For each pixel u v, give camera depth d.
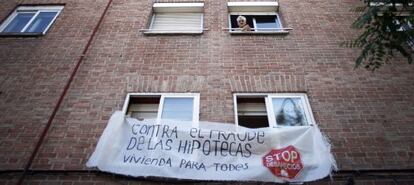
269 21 7.70
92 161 4.57
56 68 6.04
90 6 7.64
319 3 7.68
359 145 4.79
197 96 5.57
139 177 4.41
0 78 5.84
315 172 4.43
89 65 6.12
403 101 5.43
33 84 5.74
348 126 5.05
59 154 4.68
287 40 6.68
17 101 5.43
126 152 4.69
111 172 4.45
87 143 4.82
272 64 6.12
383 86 5.69
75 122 5.12
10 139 4.87
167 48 6.51
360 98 5.48
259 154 4.63
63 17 7.30
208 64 6.12
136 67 6.08
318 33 6.84
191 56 6.31
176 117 5.32
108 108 5.36
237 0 7.85
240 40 6.68
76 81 5.80
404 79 5.80
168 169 4.46
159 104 5.52
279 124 5.25
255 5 7.73
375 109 5.30
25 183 4.35
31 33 6.79
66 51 6.39
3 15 7.45
